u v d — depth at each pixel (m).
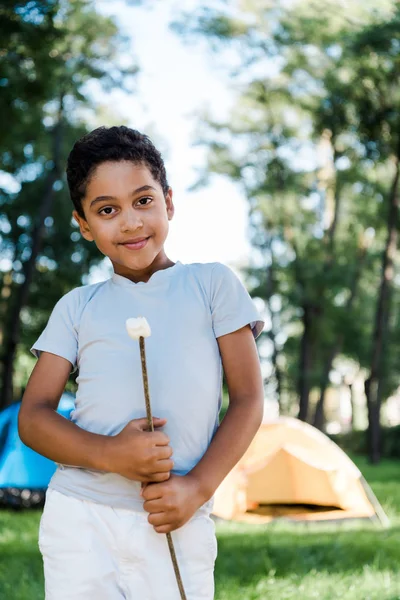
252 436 2.14
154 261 2.29
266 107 26.81
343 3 20.05
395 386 36.03
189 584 2.06
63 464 2.10
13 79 13.17
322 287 27.91
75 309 2.30
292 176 27.75
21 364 27.08
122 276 2.29
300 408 28.48
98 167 2.13
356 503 9.71
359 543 6.98
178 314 2.21
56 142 22.61
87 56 20.81
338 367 41.25
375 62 20.72
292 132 27.34
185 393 2.13
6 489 10.22
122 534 2.06
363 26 19.14
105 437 2.01
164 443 1.96
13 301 26.06
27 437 2.14
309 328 28.50
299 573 5.60
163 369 2.15
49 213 24.94
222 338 2.23
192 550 2.07
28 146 22.59
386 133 21.89
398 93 21.38
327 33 21.94
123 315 2.22
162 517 1.95
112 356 2.18
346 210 28.14
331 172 27.33
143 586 2.06
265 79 25.83
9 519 9.24
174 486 1.96
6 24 12.20
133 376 2.15
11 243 25.77
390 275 24.44
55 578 2.11
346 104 22.25
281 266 29.20
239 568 5.85
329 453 9.88
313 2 20.78
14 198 25.02
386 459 30.70
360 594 4.98
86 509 2.09
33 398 2.21
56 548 2.12
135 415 2.13
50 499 2.15
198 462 2.06
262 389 2.22
